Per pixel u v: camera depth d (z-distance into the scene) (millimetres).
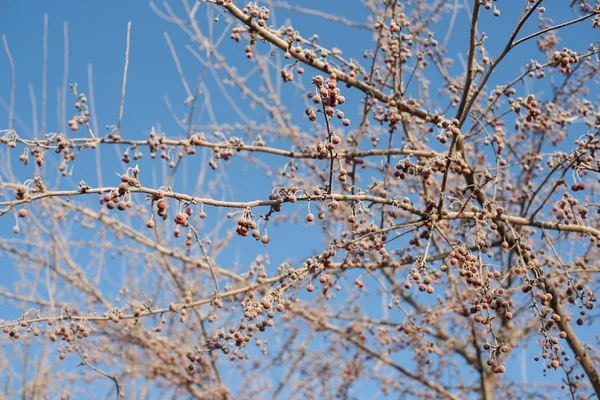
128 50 5277
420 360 7699
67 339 5004
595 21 4762
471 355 7996
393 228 4742
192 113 6898
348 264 5199
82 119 5094
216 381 8352
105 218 7164
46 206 7824
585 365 5602
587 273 6605
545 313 4270
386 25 6570
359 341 8148
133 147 5250
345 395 8617
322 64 5344
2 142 4488
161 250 7004
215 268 6824
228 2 5004
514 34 4617
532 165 7000
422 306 7781
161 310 5168
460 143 5594
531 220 5176
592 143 4691
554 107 6848
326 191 4262
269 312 4457
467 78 4961
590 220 7008
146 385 8344
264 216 4031
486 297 4230
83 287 8117
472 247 5262
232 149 5656
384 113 5754
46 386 7566
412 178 6629
